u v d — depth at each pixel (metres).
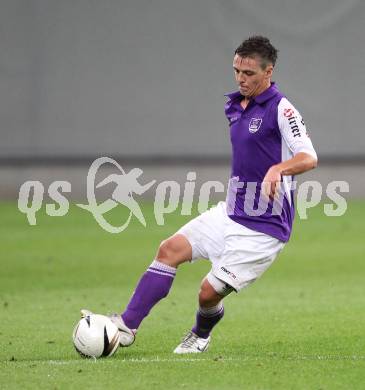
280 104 26.47
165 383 23.41
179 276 48.22
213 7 83.06
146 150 83.38
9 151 82.62
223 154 83.31
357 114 82.94
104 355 26.92
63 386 23.17
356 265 51.28
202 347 28.52
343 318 35.94
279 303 39.91
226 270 27.05
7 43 82.31
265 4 82.44
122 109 83.19
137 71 83.38
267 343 30.77
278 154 26.75
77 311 37.88
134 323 27.56
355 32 82.56
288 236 27.52
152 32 83.44
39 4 82.56
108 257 53.62
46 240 60.53
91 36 83.00
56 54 82.75
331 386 23.22
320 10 82.19
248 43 26.56
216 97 83.25
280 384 23.38
